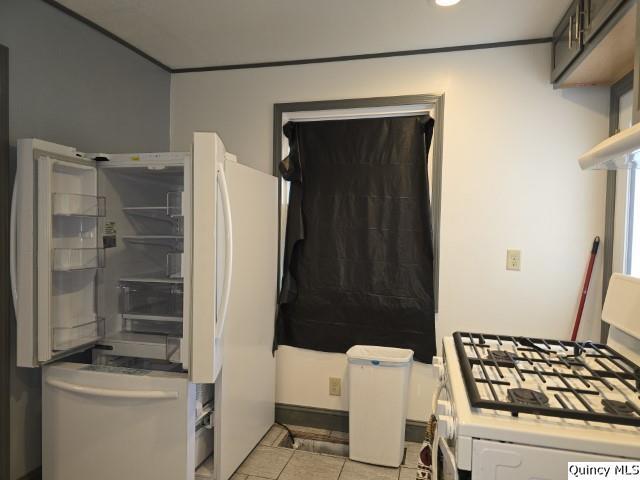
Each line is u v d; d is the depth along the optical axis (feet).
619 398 3.75
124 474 6.00
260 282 7.91
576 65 6.48
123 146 8.29
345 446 8.38
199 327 5.43
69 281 6.46
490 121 7.93
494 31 7.46
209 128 9.46
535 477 3.14
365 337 8.60
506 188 7.89
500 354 4.85
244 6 6.75
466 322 8.12
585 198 7.55
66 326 6.42
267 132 9.12
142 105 8.80
